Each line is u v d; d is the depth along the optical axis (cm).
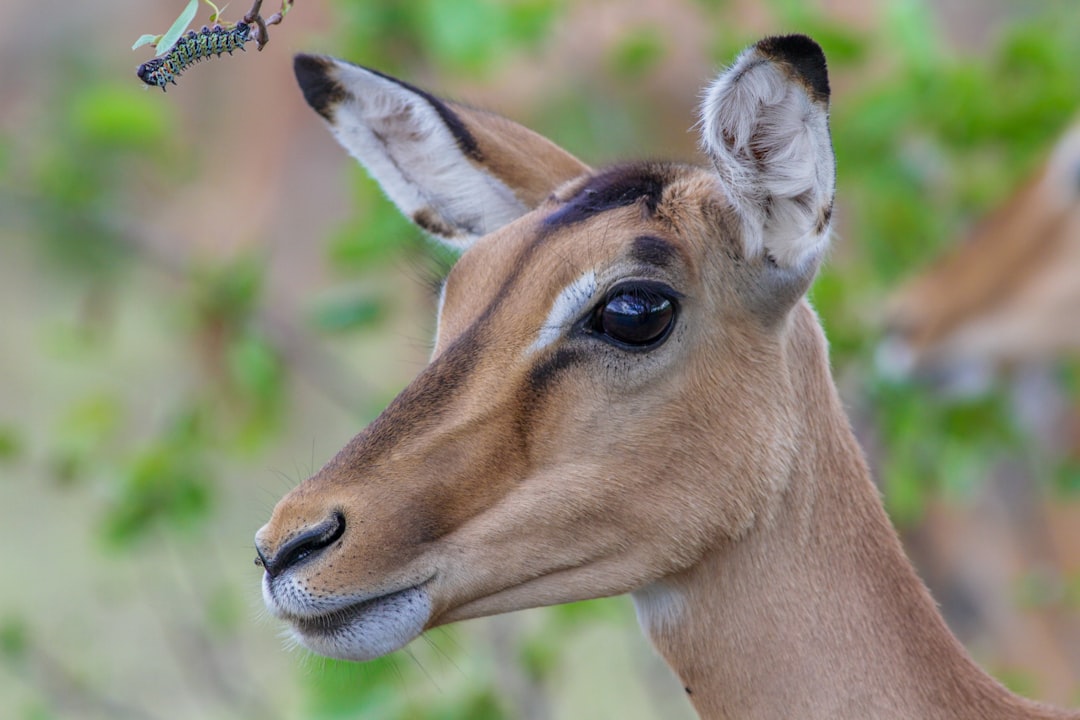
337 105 824
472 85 1352
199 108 2045
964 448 1216
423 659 1158
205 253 1476
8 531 1791
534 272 695
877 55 1272
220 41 655
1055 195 1309
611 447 688
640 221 700
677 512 696
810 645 710
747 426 701
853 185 1234
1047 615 1340
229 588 1400
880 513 736
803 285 702
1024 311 1300
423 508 675
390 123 820
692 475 696
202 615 1448
